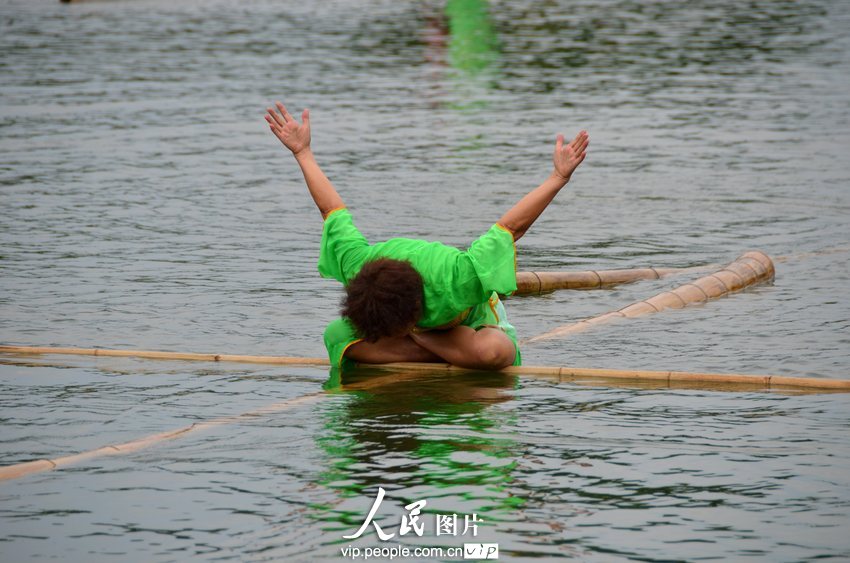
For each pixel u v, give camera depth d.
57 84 75.31
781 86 74.38
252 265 35.19
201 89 74.00
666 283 33.62
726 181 48.31
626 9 122.88
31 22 110.38
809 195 45.53
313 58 88.81
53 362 25.73
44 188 46.75
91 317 29.50
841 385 23.16
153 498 17.70
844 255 36.47
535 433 20.53
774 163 51.84
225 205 44.03
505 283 24.34
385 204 43.72
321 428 20.92
